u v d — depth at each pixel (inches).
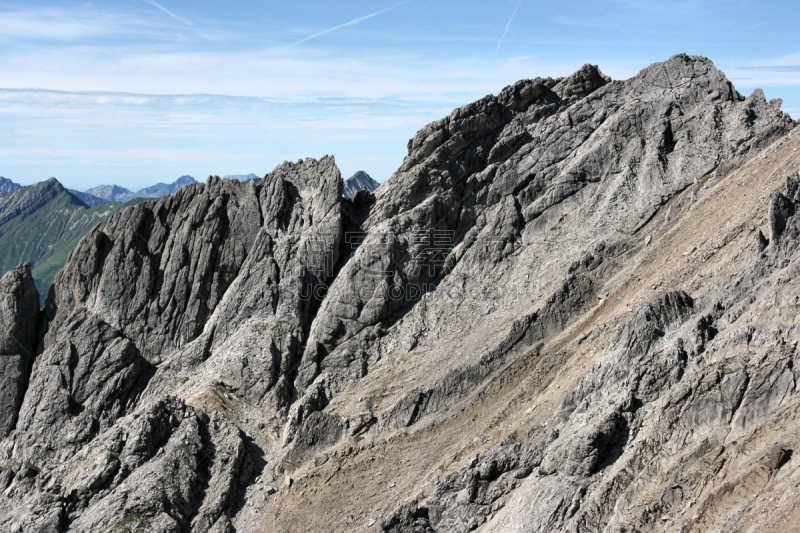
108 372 2199.8
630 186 2327.8
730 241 1822.1
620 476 1309.1
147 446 1907.0
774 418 1173.1
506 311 2174.0
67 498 1819.6
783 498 1002.1
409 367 2126.0
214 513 1796.3
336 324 2263.8
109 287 2351.1
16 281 2225.6
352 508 1737.2
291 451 1940.2
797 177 1633.9
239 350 2210.9
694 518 1108.5
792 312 1344.7
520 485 1502.2
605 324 1855.3
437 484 1598.2
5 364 2154.3
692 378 1344.7
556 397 1659.7
